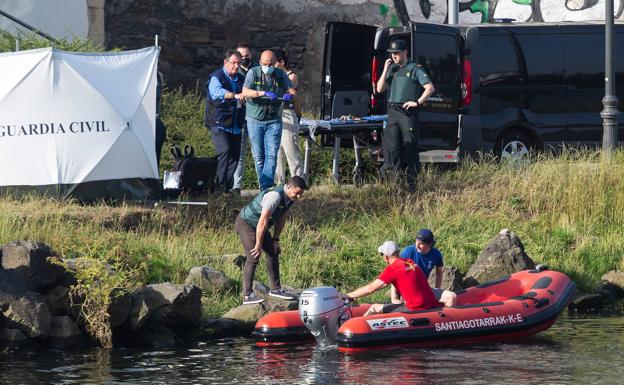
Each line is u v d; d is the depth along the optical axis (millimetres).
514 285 44594
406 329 39156
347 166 68438
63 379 33750
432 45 63281
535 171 61188
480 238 54625
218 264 48062
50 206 49625
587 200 58938
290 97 53969
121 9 87438
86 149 51219
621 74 68438
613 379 33125
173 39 89688
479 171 62312
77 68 51438
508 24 67125
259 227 42406
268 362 36625
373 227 54688
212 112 56031
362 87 67750
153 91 53594
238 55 55688
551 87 67000
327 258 50688
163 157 68188
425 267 42281
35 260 40375
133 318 40719
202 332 41750
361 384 32938
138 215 50500
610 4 64062
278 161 58938
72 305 40531
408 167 58375
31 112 50594
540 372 34344
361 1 95000
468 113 65125
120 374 34562
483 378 33531
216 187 56281
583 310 48375
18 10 79125
